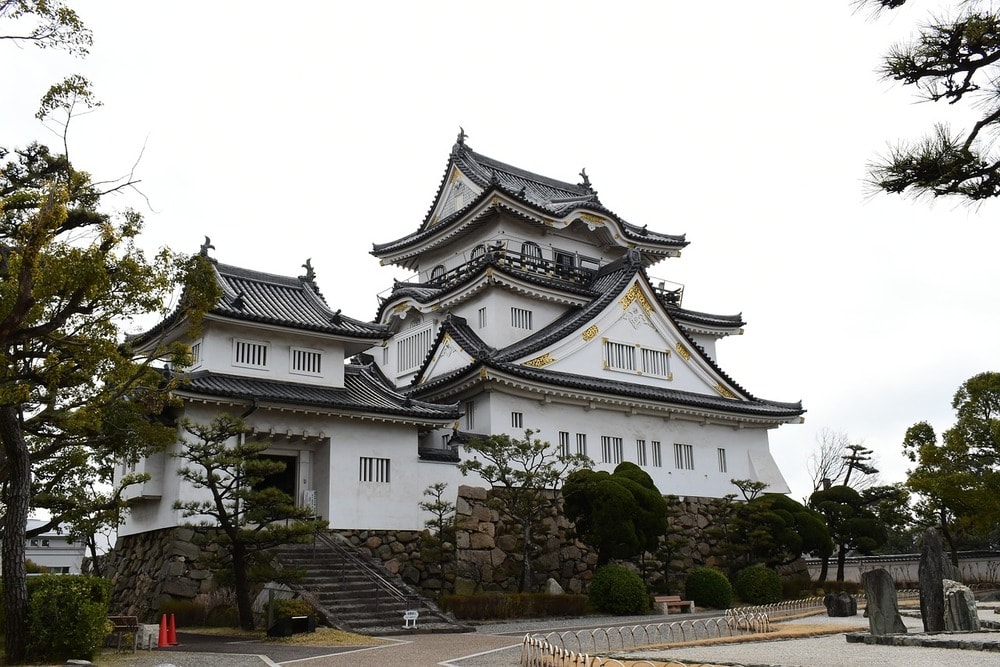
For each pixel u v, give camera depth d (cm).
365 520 3120
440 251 5138
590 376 4084
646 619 2873
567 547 3616
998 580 5028
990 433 4412
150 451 2442
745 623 2419
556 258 4919
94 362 1909
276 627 2186
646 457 4169
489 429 3631
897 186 1250
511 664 1678
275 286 3462
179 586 2684
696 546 4106
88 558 3575
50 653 1703
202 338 3042
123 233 1944
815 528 3903
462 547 3297
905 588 4769
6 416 1742
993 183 1223
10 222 2011
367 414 3141
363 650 1947
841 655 1694
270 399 2900
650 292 4456
